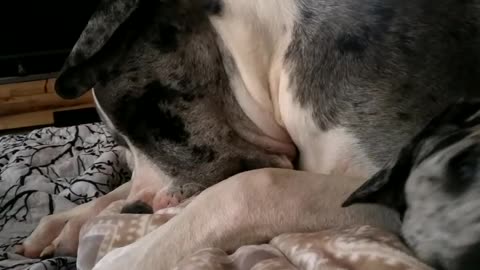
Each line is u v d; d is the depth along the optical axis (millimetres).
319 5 732
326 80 724
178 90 786
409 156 542
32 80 1955
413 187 513
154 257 638
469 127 530
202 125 790
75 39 1960
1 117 1933
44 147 1249
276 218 623
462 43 691
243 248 596
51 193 1097
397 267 478
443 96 688
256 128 804
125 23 766
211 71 791
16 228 1011
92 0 1942
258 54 773
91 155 1221
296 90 748
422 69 693
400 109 696
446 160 502
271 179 642
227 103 801
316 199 627
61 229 936
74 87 789
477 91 684
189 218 647
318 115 732
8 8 1900
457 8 697
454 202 474
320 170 760
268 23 766
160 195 809
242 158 796
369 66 704
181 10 774
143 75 787
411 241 495
